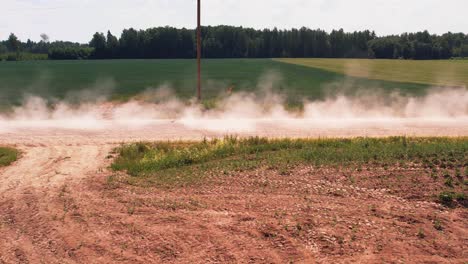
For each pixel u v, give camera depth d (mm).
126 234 8773
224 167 13320
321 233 8398
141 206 10289
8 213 10281
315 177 11773
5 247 8531
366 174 11719
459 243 7965
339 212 9406
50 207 10547
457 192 10102
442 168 11852
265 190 11016
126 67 71062
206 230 8742
